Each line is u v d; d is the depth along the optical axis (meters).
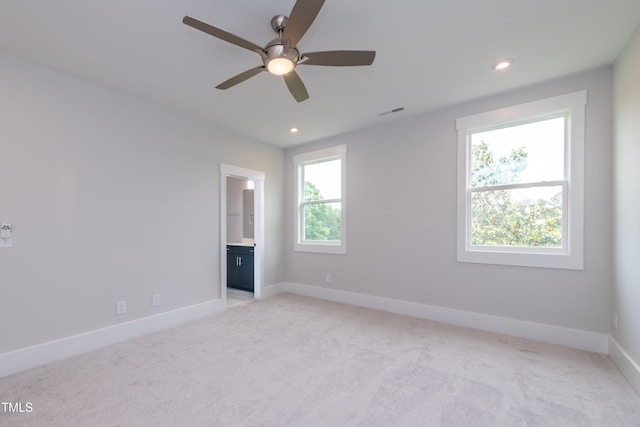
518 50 2.19
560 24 1.90
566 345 2.59
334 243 4.28
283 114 3.40
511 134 2.96
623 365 2.12
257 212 4.38
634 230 2.00
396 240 3.62
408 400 1.82
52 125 2.43
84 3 1.69
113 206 2.79
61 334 2.44
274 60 1.76
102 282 2.71
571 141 2.58
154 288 3.08
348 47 2.14
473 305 3.08
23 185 2.28
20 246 2.26
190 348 2.59
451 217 3.23
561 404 1.78
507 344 2.64
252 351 2.52
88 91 2.64
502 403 1.79
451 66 2.41
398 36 2.02
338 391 1.92
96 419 1.65
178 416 1.67
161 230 3.16
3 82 2.20
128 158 2.91
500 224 3.01
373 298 3.80
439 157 3.31
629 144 2.08
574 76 2.56
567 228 2.66
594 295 2.49
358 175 3.96
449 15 1.82
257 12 1.79
